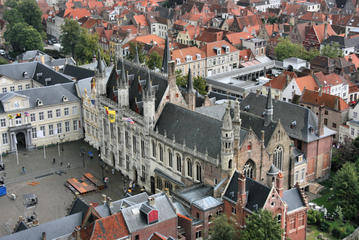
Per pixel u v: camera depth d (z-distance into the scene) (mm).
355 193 131000
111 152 166375
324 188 150250
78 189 148125
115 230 100625
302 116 151625
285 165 138250
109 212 108312
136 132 149000
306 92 192875
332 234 126000
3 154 176250
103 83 164875
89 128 185875
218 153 122500
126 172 159750
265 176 130875
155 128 144250
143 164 149750
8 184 154125
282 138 134250
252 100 167625
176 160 135750
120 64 165750
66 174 161000
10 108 174500
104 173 162000
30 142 180375
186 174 133625
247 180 114500
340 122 182625
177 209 117625
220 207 117188
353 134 175875
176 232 107938
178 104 149125
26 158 173625
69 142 188875
